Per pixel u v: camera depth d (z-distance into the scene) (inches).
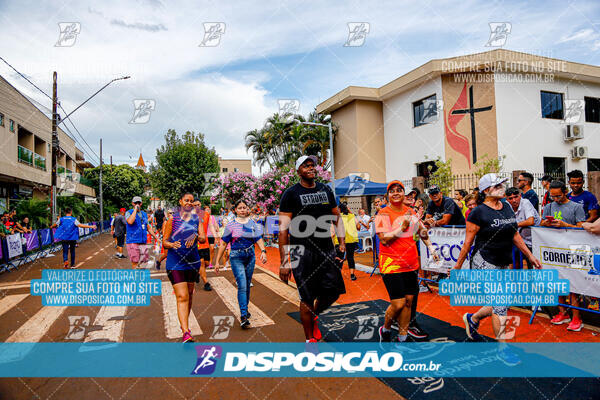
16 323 191.5
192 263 163.0
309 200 144.3
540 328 163.0
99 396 115.3
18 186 795.4
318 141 808.9
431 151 615.2
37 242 476.1
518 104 576.1
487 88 568.4
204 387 119.6
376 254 309.7
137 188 1550.2
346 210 289.1
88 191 1263.5
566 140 610.9
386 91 692.1
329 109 784.9
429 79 613.9
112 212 1315.2
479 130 572.1
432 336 155.8
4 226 415.2
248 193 631.8
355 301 220.2
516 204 199.5
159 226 680.4
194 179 905.5
